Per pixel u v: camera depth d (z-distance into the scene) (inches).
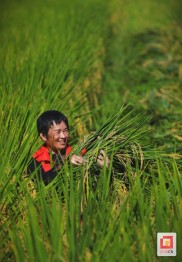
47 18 848.3
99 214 274.2
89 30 765.9
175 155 373.4
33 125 368.2
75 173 325.1
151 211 290.5
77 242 258.7
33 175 312.8
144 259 249.1
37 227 270.7
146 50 736.3
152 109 525.3
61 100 441.4
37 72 496.1
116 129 348.5
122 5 1056.2
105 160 312.3
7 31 796.6
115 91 582.2
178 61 707.4
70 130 409.1
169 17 995.9
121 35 824.9
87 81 558.9
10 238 280.7
